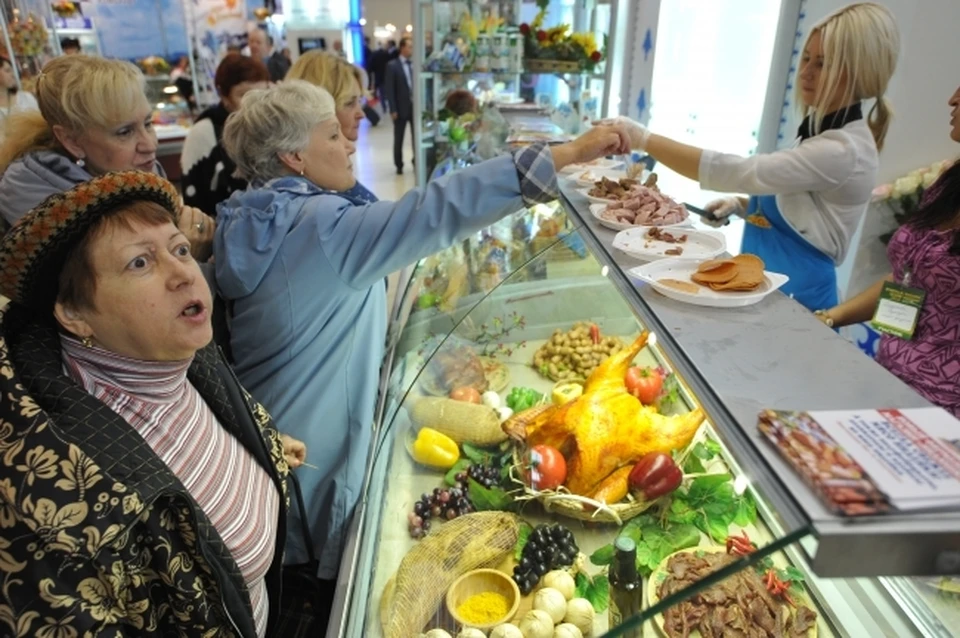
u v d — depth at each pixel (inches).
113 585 32.9
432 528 51.6
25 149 67.9
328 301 60.4
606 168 93.1
